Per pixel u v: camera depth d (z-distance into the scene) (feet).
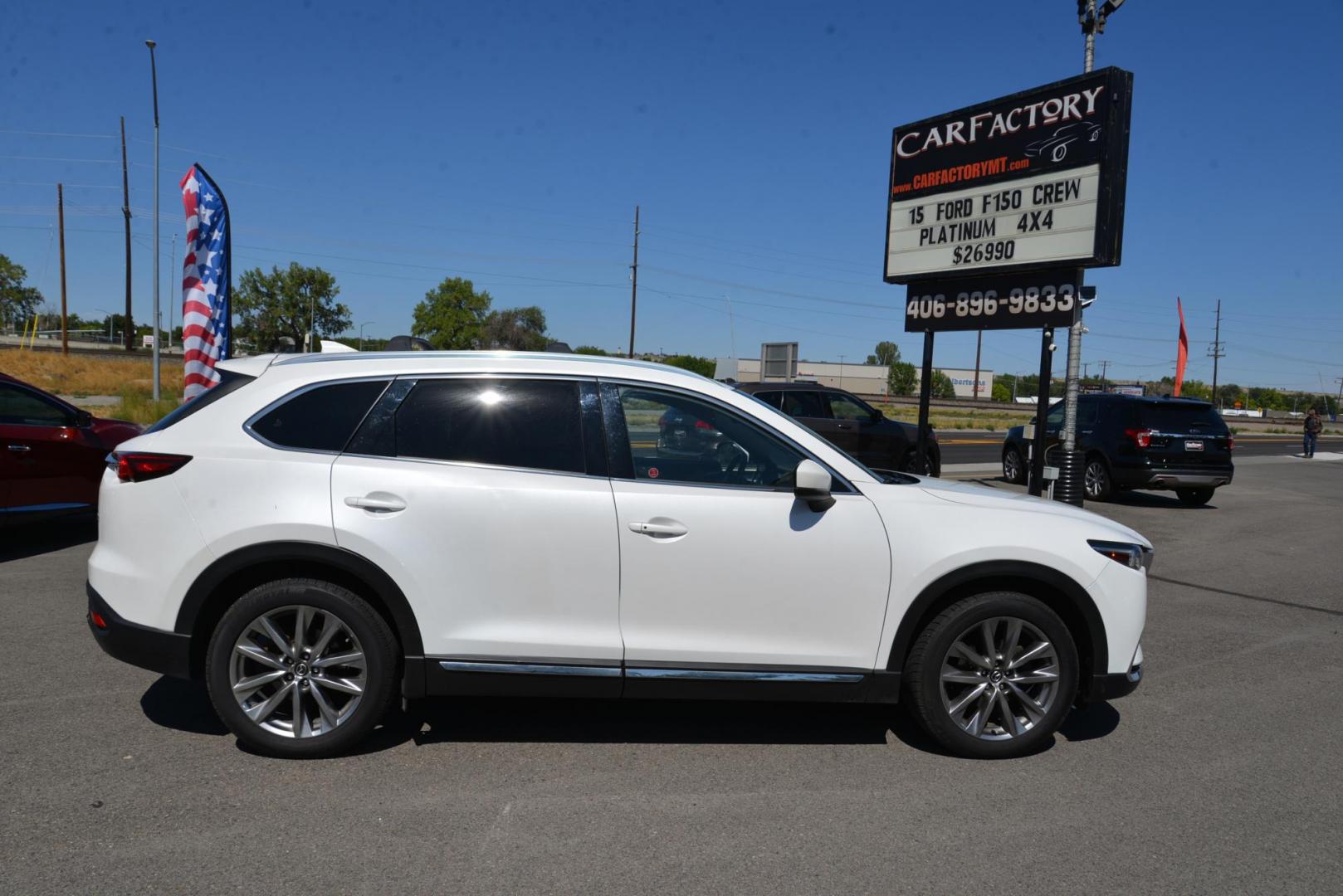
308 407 12.94
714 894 9.67
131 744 13.10
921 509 13.24
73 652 17.15
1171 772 13.32
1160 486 46.34
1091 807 12.05
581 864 10.21
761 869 10.22
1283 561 32.37
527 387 13.19
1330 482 67.67
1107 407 48.47
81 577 23.17
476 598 12.49
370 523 12.30
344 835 10.68
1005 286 35.91
